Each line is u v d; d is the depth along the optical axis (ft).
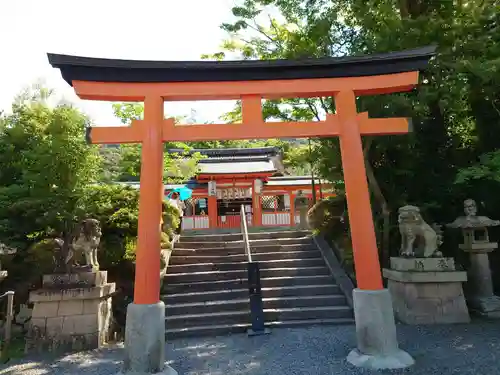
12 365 19.61
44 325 22.50
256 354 20.03
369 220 18.70
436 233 26.58
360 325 17.70
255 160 72.33
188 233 47.57
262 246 36.65
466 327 23.40
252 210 65.31
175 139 19.03
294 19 35.65
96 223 24.41
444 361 17.56
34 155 26.94
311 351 20.02
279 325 25.39
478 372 16.11
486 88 27.73
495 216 32.01
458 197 31.68
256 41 36.91
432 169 32.48
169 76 19.03
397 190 32.27
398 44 27.07
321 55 29.96
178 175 45.80
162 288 29.99
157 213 18.02
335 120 19.94
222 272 31.99
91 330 22.72
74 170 27.14
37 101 31.73
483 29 29.27
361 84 20.04
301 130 19.70
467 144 34.01
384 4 30.27
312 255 35.40
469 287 28.19
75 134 26.81
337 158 31.55
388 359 16.85
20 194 29.17
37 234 30.25
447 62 27.04
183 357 20.04
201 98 19.83
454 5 31.40
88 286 23.13
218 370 17.88
